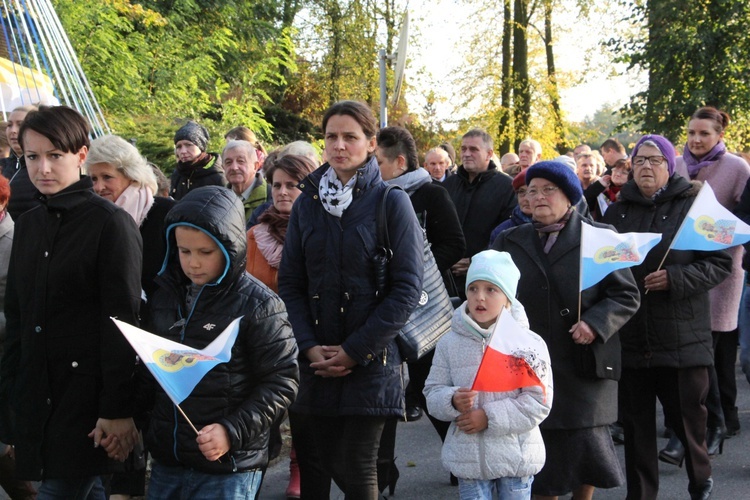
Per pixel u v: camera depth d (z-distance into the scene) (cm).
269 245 473
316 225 387
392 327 368
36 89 771
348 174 387
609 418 412
